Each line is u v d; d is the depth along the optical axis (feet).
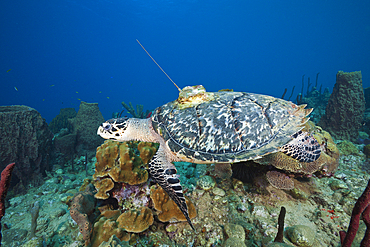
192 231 2.91
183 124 2.95
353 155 4.85
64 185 4.59
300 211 3.16
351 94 6.19
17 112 4.33
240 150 2.73
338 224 2.91
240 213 3.16
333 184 3.57
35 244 2.85
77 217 2.60
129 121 3.36
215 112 2.92
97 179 3.26
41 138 4.81
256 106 2.96
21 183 4.37
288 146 2.90
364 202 1.69
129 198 3.12
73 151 5.92
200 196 3.35
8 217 3.55
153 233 2.87
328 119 6.80
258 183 3.46
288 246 2.30
